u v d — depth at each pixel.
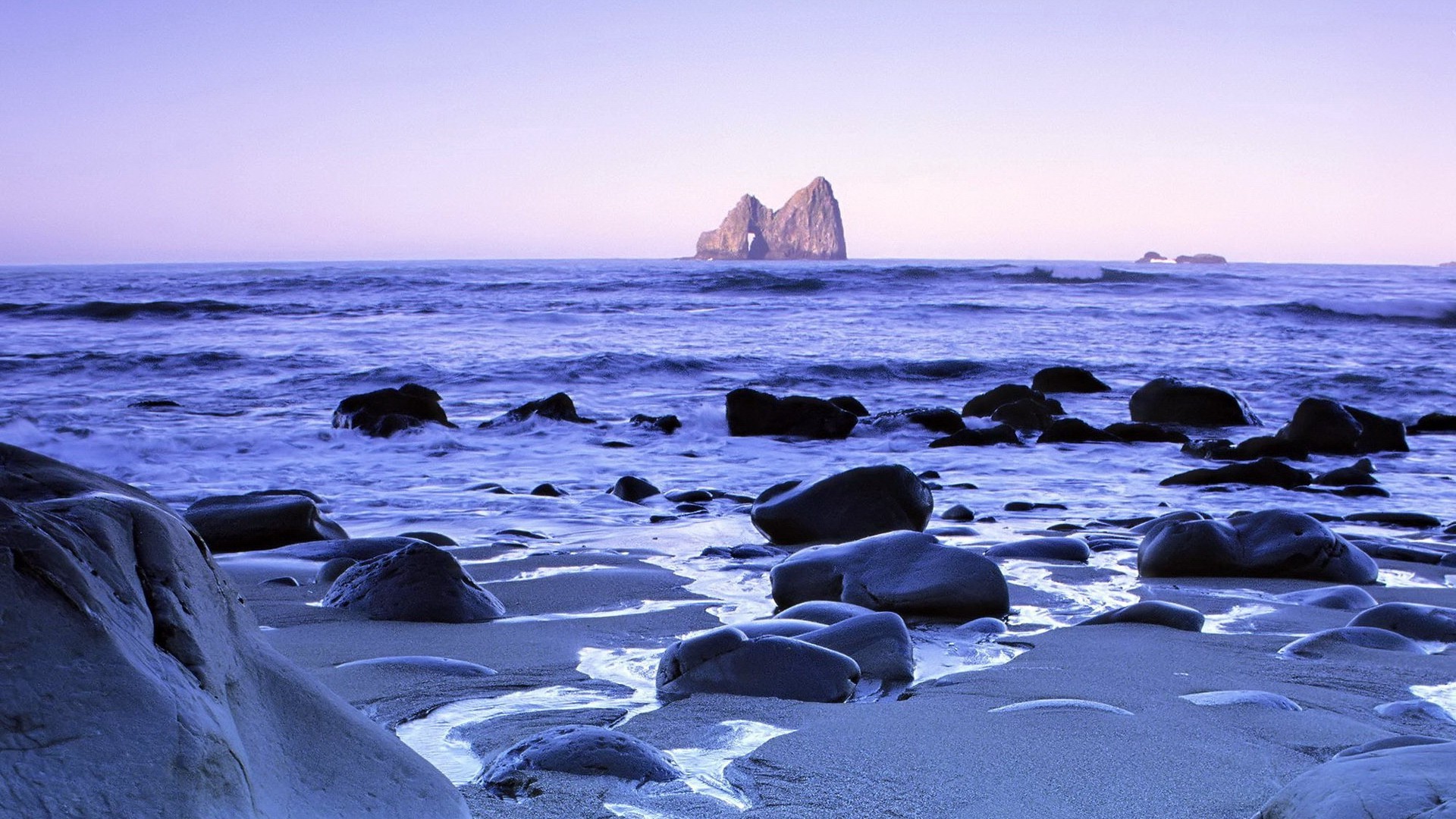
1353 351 24.98
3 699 1.63
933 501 8.09
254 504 7.32
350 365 20.41
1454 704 3.78
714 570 6.53
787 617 4.85
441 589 5.14
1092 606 5.62
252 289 40.72
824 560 5.61
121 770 1.65
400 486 10.12
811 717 3.51
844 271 49.84
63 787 1.60
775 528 7.62
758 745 3.19
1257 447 12.69
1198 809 2.67
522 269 75.69
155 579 1.96
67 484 2.11
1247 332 29.19
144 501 2.13
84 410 14.93
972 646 4.70
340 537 7.47
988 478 11.16
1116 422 14.78
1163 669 4.18
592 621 5.11
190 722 1.75
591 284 44.06
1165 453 12.98
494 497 9.52
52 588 1.76
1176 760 3.03
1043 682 3.96
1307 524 6.53
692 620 5.16
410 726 3.42
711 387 18.98
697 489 9.94
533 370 19.69
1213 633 4.89
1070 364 21.91
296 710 2.08
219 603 2.11
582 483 10.52
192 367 19.77
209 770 1.72
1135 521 8.51
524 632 4.83
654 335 26.84
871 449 13.16
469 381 18.83
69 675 1.70
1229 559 6.45
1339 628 4.77
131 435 12.59
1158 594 5.93
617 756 2.92
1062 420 13.93
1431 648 4.62
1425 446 14.05
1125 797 2.75
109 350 21.81
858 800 2.73
